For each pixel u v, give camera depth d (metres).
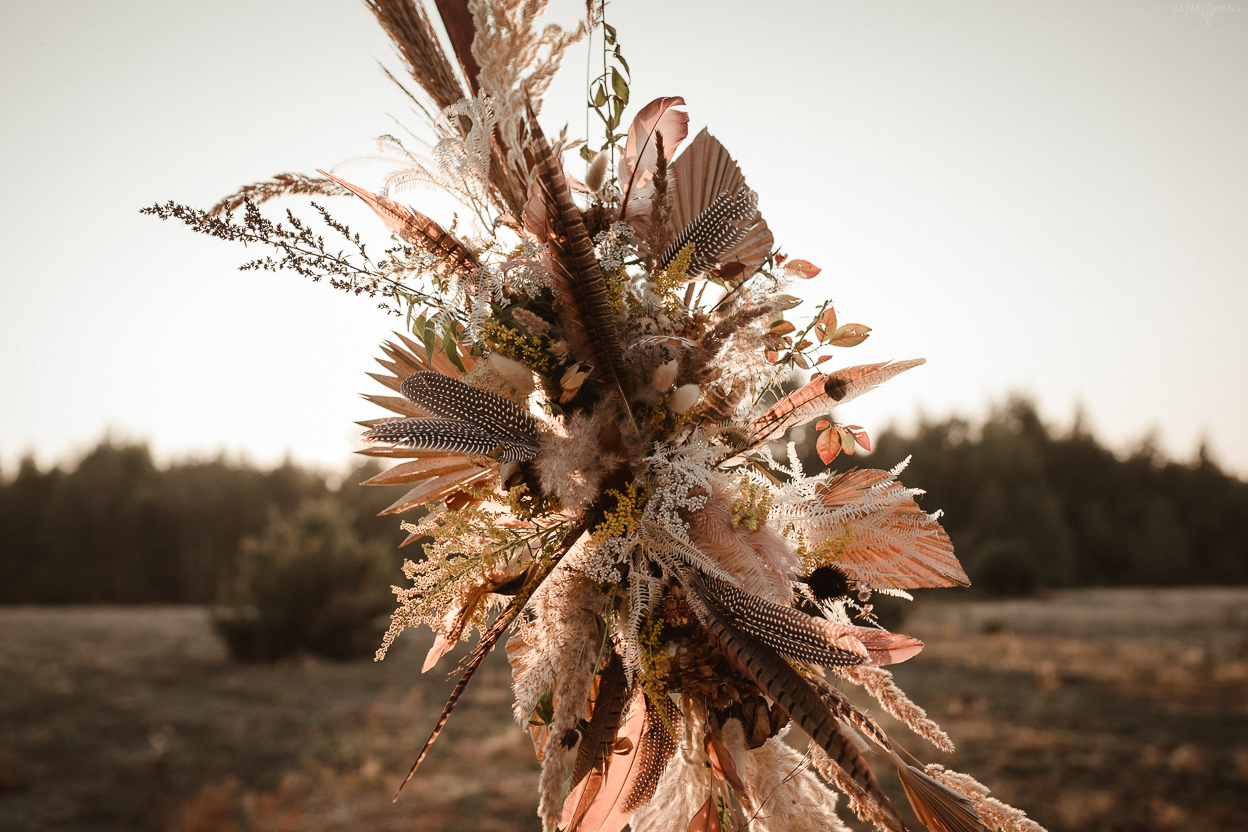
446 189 1.02
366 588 15.23
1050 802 6.24
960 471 38.34
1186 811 6.01
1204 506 38.94
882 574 1.11
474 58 0.97
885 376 1.02
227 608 15.01
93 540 33.47
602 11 1.07
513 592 0.99
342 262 0.98
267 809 6.38
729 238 1.05
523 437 0.94
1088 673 11.43
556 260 0.92
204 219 0.94
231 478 36.41
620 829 1.09
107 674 12.75
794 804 1.01
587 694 0.96
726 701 1.00
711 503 1.00
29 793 7.09
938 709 9.27
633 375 0.97
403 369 1.10
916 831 5.09
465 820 6.12
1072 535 36.03
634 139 1.07
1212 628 17.00
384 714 9.86
